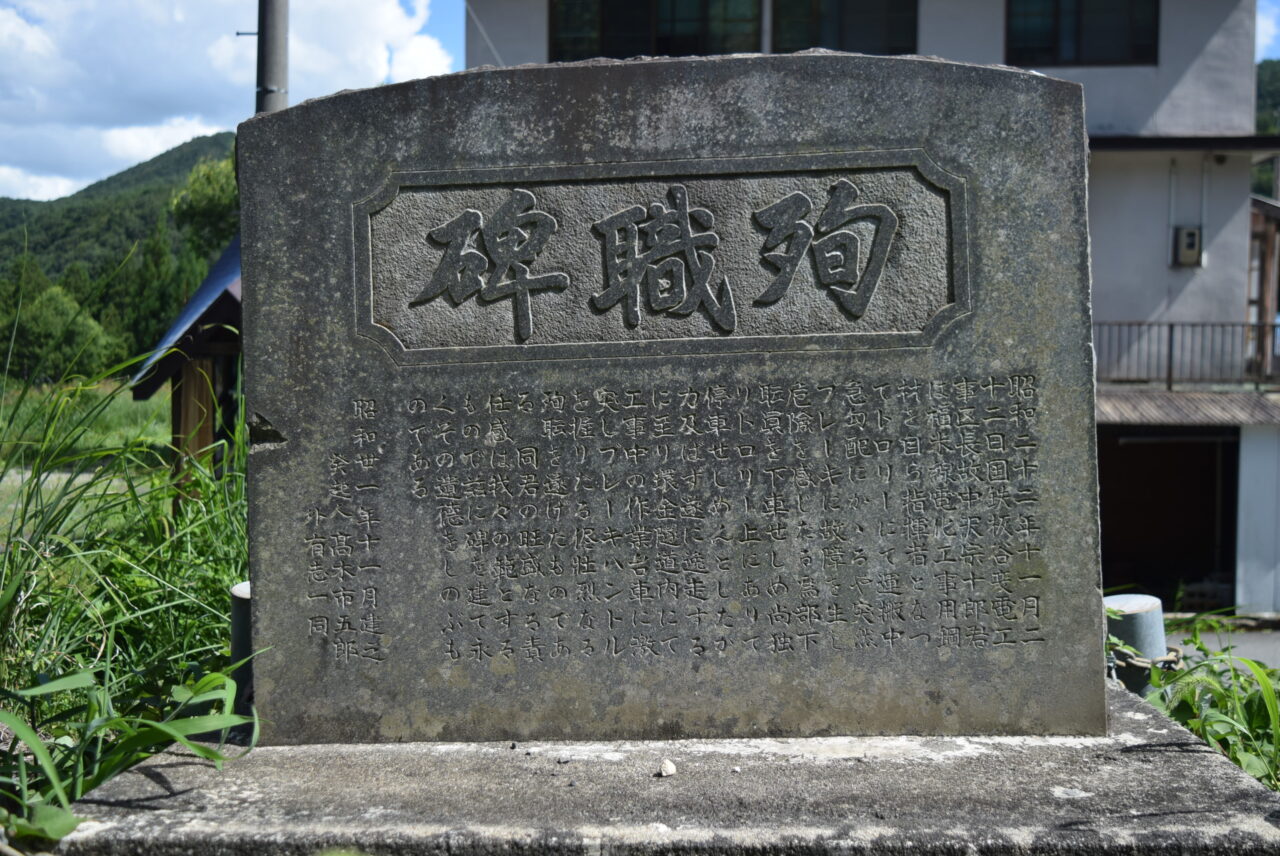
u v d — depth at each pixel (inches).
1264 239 508.4
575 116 112.7
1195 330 473.4
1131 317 474.0
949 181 111.2
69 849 90.1
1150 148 447.5
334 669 114.2
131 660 138.2
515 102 112.7
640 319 113.1
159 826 92.0
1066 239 110.7
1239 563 450.9
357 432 113.7
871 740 111.9
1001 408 111.8
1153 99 458.9
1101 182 471.2
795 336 112.7
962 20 454.6
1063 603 112.3
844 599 113.0
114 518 175.5
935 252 111.8
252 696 122.0
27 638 134.7
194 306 273.0
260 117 112.6
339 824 92.0
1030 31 458.0
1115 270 472.7
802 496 112.9
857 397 112.4
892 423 112.3
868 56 111.5
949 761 105.3
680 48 455.8
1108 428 456.4
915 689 113.2
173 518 174.7
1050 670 112.6
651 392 113.0
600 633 113.7
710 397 113.0
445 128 112.7
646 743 112.3
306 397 113.6
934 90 111.2
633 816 93.0
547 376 113.2
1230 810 92.8
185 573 159.0
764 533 113.1
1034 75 110.3
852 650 113.2
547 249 113.4
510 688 114.1
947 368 111.9
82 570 148.5
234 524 167.3
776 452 112.9
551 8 453.1
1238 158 464.1
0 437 134.0
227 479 186.5
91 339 155.4
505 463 113.6
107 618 148.6
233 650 129.5
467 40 455.2
